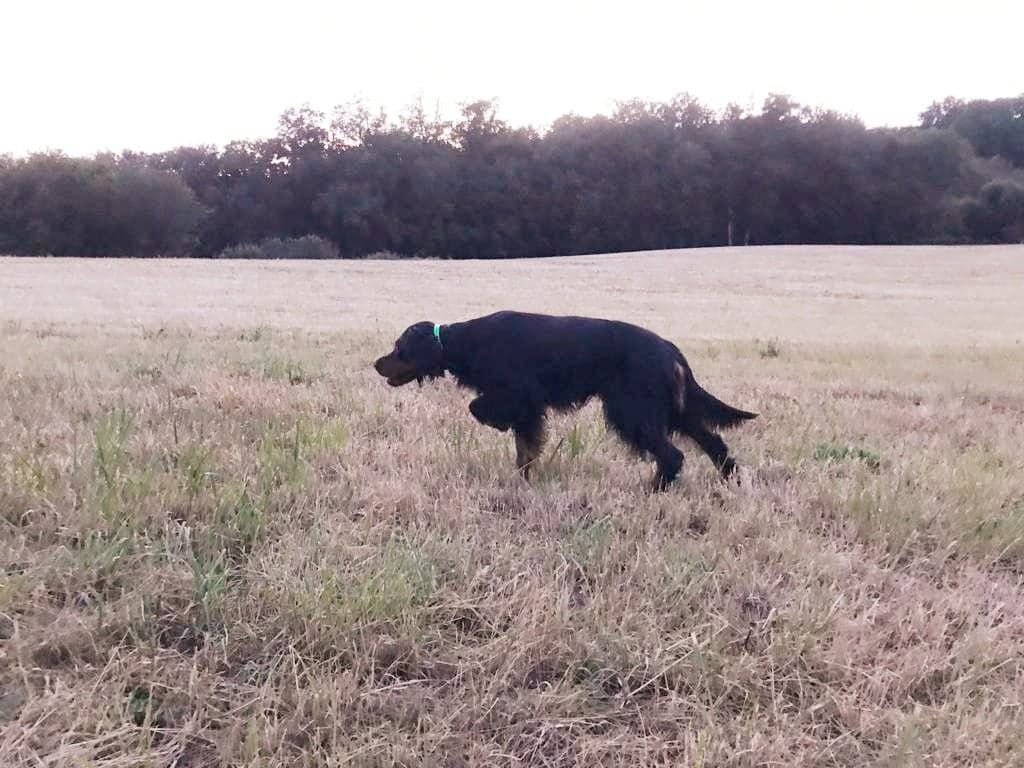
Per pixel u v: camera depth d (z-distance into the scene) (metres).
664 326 16.55
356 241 64.75
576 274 32.78
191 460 4.24
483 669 2.78
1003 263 39.06
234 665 2.79
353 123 66.88
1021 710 2.66
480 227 65.81
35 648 2.68
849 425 6.64
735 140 67.31
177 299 19.52
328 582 3.06
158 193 53.75
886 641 3.13
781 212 67.88
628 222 66.38
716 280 30.98
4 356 8.09
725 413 5.05
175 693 2.57
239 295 21.41
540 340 4.95
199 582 3.08
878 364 10.93
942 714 2.62
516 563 3.53
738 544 3.97
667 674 2.85
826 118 67.00
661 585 3.41
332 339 11.43
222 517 3.80
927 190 65.06
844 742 2.55
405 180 64.88
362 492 4.31
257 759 2.27
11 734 2.31
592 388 4.95
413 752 2.38
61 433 4.98
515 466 5.10
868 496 4.35
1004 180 62.69
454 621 3.13
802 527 4.19
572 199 66.38
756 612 3.29
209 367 7.81
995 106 76.81
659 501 4.48
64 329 11.66
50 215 51.38
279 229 65.44
